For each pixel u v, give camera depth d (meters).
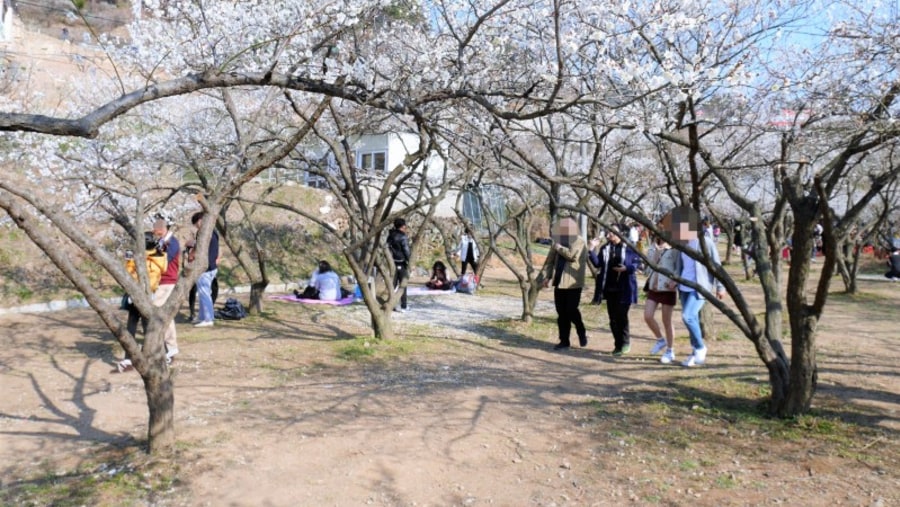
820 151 6.78
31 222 4.01
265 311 12.18
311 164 9.28
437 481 4.40
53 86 14.33
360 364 7.87
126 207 10.27
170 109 10.52
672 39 6.12
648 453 4.85
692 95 5.04
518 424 5.57
